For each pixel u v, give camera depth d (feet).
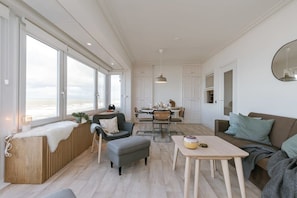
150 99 22.90
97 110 16.92
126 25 10.81
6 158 6.75
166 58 19.76
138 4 8.38
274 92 8.95
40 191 6.21
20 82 7.45
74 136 9.59
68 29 8.66
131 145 7.97
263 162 5.97
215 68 17.39
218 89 16.52
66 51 10.93
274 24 8.93
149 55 18.38
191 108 22.43
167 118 14.80
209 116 19.20
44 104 9.30
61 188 6.42
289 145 5.85
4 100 6.70
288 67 8.03
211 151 5.98
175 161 8.21
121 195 6.01
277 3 8.20
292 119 7.47
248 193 6.16
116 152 7.55
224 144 6.88
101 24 8.78
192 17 9.70
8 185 6.60
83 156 9.97
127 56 18.02
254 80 10.64
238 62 12.61
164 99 23.16
